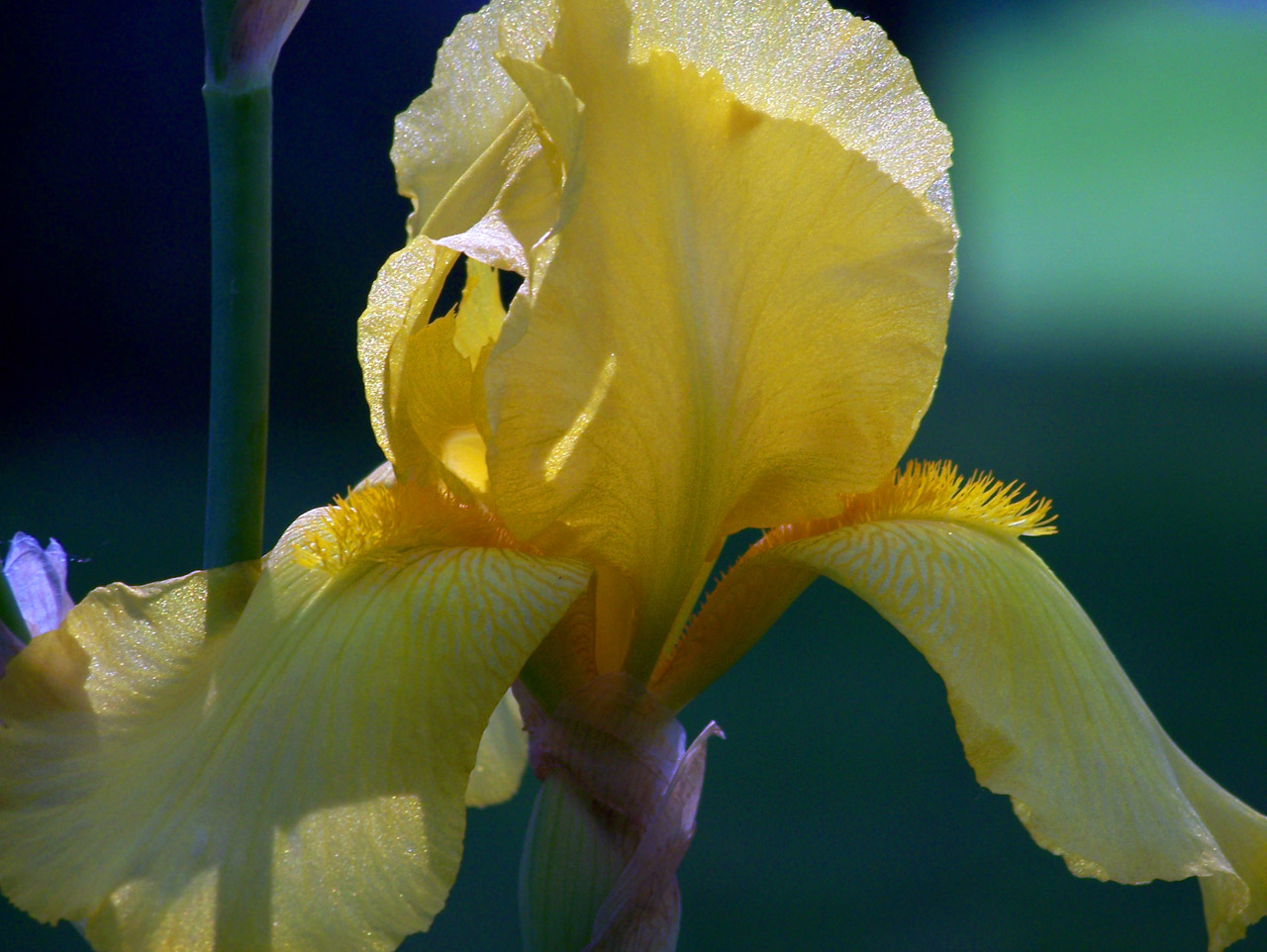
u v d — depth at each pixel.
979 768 0.45
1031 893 0.94
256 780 0.44
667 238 0.46
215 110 0.46
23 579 0.49
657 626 0.48
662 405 0.46
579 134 0.45
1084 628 0.47
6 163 1.68
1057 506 1.72
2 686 0.45
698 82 0.46
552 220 0.46
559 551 0.47
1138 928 0.90
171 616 0.46
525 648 0.45
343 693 0.45
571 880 0.47
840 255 0.47
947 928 0.89
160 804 0.44
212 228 0.47
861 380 0.47
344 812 0.44
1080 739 0.46
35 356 1.74
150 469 1.65
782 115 0.47
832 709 1.21
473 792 0.56
